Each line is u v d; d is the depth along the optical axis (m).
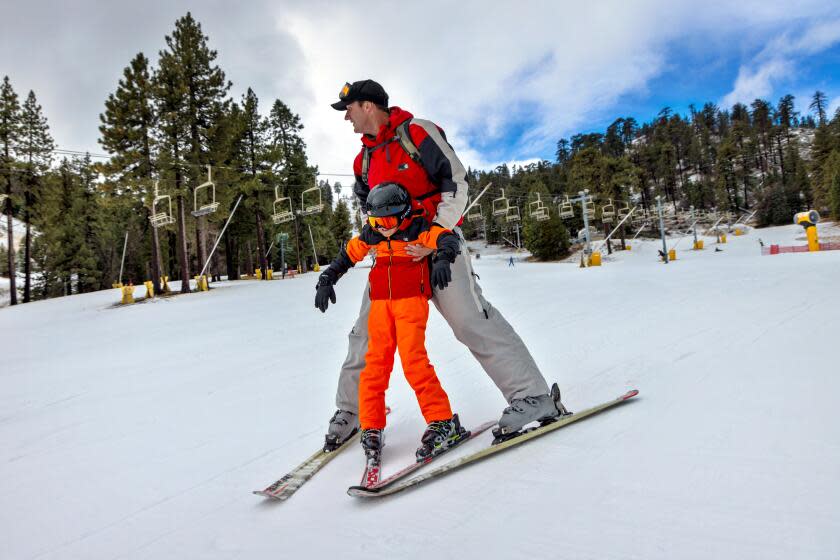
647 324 4.42
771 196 63.28
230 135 23.98
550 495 1.26
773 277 8.27
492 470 1.48
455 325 1.79
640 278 11.71
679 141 113.88
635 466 1.36
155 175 21.14
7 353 7.55
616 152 115.25
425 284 1.76
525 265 36.78
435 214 1.77
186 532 1.35
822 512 1.01
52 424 2.97
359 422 1.91
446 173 1.74
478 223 84.38
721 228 59.88
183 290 21.03
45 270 49.03
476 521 1.17
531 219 52.62
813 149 62.44
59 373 5.20
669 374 2.45
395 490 1.39
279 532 1.28
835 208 52.31
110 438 2.50
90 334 9.33
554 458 1.50
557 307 6.76
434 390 1.75
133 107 20.56
